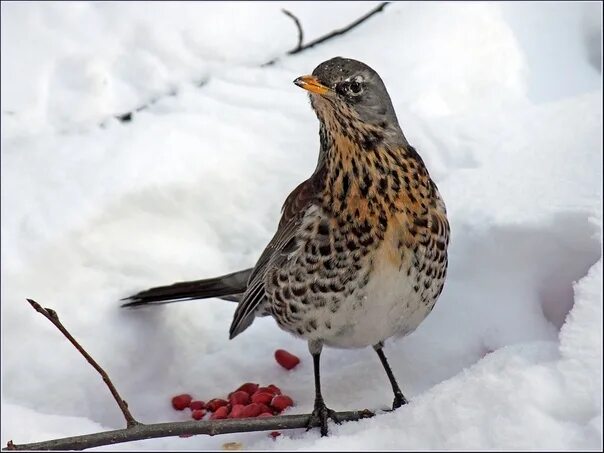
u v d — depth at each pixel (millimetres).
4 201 11594
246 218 11875
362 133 8719
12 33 13922
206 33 13750
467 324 10391
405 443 7691
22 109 13125
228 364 10945
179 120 12453
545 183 10797
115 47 13711
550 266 10266
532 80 13188
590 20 13664
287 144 12211
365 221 8719
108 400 10555
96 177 11719
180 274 11453
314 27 14047
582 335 7914
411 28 13625
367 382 10258
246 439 9398
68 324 10766
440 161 11766
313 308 9062
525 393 7484
